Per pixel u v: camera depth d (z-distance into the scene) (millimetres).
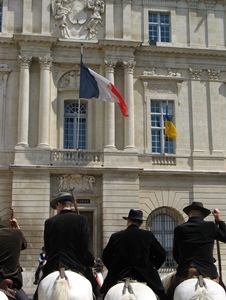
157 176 33656
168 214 33875
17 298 9148
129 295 7953
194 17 36625
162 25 36406
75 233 9352
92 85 30547
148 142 34219
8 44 33594
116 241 9539
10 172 32094
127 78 34219
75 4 34969
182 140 34719
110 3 35250
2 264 8836
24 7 34062
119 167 32469
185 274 9227
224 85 36094
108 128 33250
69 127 34156
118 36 35000
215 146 34938
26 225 31125
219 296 8117
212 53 35812
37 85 33531
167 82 35312
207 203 33875
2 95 33188
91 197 32656
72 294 8031
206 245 9414
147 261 9430
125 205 32312
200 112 35281
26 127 32438
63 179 32312
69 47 34031
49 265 9297
